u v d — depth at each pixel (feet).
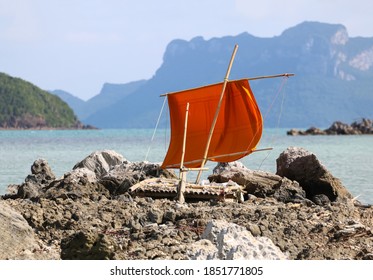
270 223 78.59
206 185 106.63
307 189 114.93
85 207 88.89
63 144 491.31
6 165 247.29
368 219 89.30
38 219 79.71
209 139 115.75
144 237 73.10
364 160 285.02
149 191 104.94
